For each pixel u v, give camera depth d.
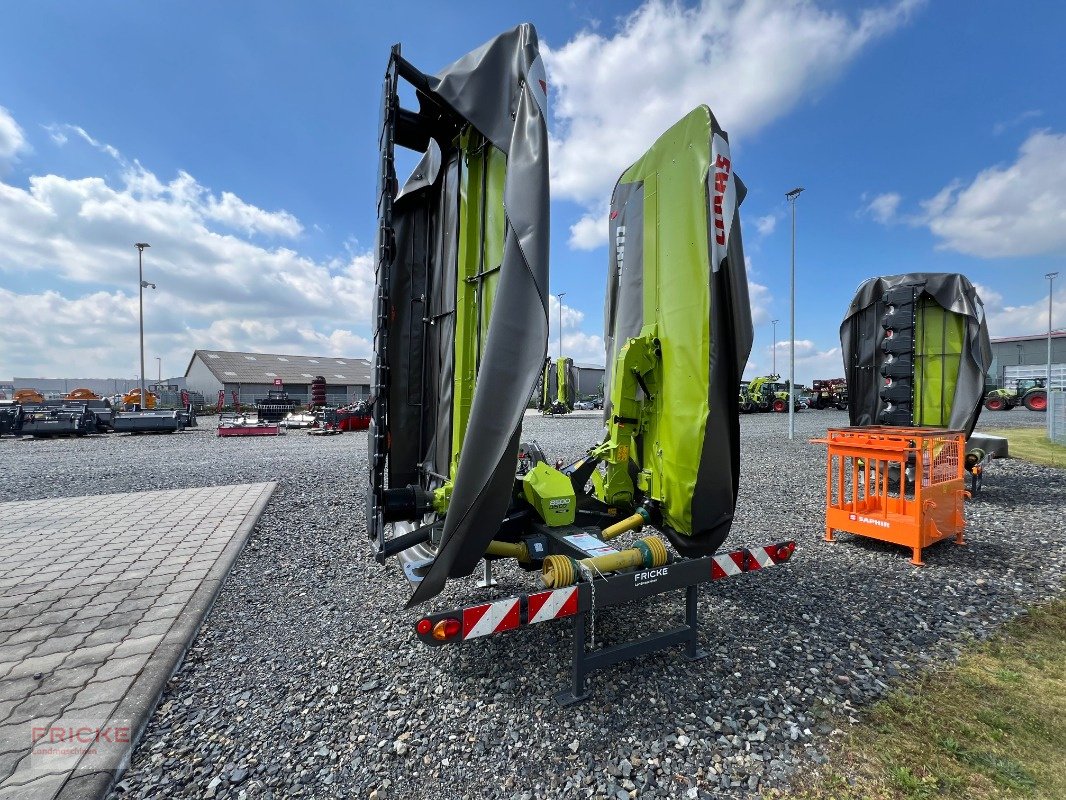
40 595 4.03
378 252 3.21
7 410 19.16
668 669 2.96
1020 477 8.70
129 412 22.41
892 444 5.04
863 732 2.42
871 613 3.71
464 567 2.67
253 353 61.84
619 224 4.39
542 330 2.32
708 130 3.22
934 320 7.45
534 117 2.48
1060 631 3.42
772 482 8.80
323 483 9.14
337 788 2.11
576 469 4.16
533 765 2.22
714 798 2.03
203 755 2.30
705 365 3.18
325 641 3.38
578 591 2.62
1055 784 2.08
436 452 3.65
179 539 5.59
